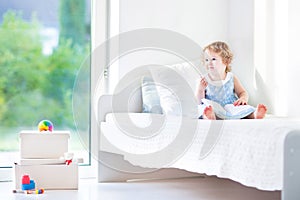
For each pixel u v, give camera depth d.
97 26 3.39
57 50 3.38
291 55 2.97
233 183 3.10
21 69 3.32
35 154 2.91
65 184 2.89
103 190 2.86
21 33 3.31
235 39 3.47
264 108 2.89
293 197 1.89
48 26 3.36
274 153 1.93
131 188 2.92
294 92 2.94
